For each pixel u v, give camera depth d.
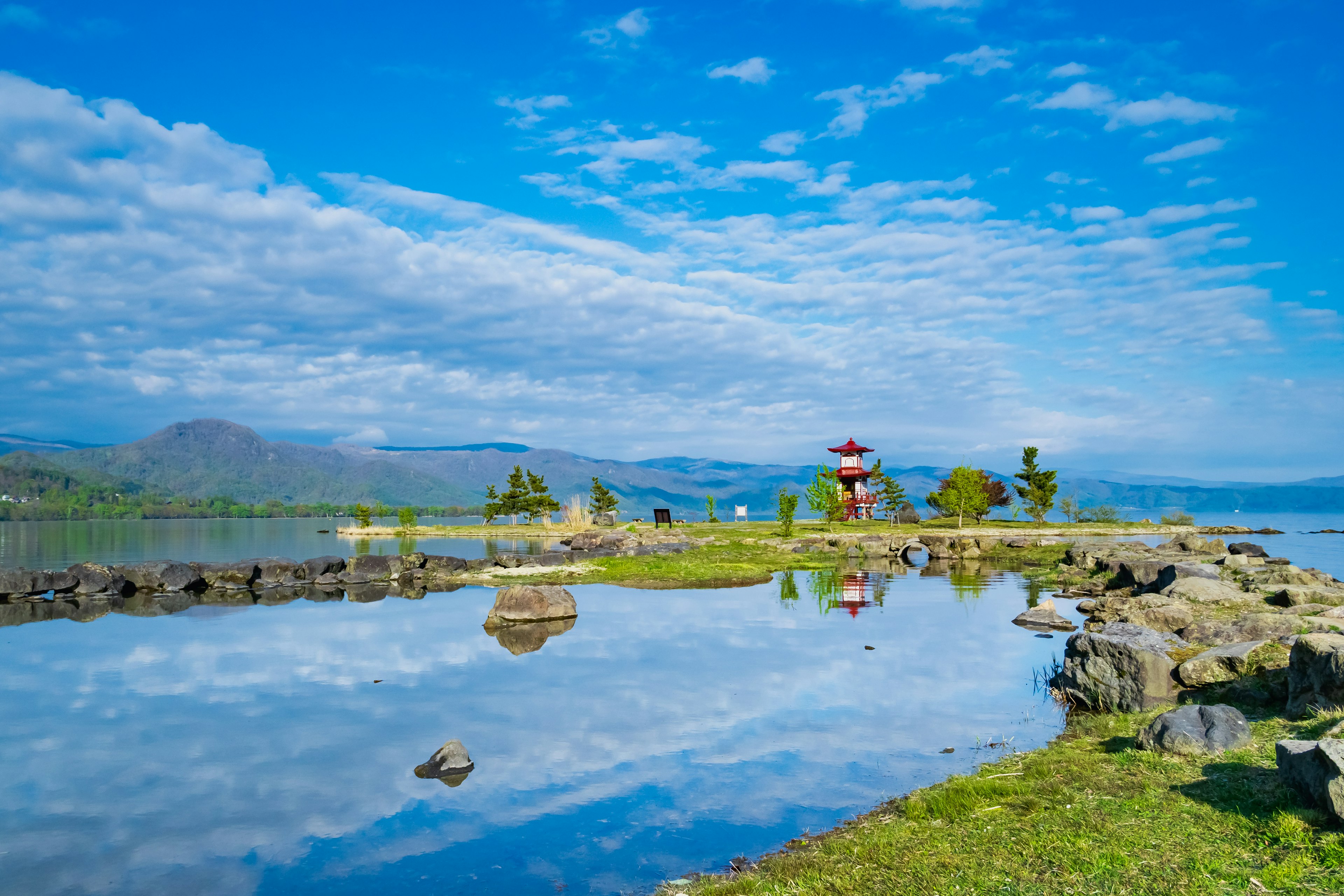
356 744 13.49
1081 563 38.66
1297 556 52.97
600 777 11.77
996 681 17.16
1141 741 10.82
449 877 8.77
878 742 13.05
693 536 63.66
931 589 33.97
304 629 25.20
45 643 22.91
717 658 19.80
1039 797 9.40
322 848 9.54
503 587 36.03
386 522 156.62
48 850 9.55
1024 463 87.75
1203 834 7.59
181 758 12.87
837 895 7.29
